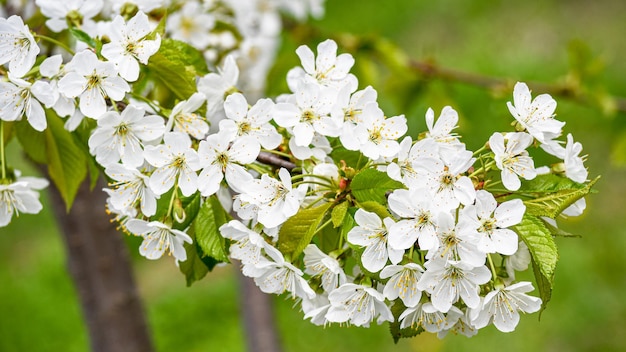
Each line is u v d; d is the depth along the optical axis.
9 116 0.95
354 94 0.95
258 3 1.18
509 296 0.93
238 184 0.94
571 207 0.96
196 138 0.96
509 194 0.95
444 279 0.92
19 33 0.95
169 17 1.07
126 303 1.17
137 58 0.95
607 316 1.86
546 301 0.93
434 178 0.93
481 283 0.92
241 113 0.94
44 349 1.93
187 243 0.97
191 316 1.96
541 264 0.92
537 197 0.95
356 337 1.84
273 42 1.19
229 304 1.98
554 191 0.95
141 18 0.95
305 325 1.88
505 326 0.93
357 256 0.93
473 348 1.79
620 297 1.88
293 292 0.94
